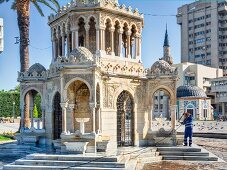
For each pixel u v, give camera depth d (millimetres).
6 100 79375
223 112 105125
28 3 36219
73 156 19531
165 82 27203
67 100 22375
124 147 25594
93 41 27672
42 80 28328
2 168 19156
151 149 24172
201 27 127312
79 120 21734
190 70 108188
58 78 25906
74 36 27000
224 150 29328
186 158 23453
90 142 21422
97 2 26734
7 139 35125
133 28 29234
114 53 28203
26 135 28172
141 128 27000
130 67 26688
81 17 26953
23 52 36031
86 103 25391
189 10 131625
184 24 132375
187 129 25688
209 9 125125
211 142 36469
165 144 26547
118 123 26844
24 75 28719
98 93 23891
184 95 86562
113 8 27250
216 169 20047
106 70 24922
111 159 18953
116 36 29016
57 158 19578
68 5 27922
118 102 26906
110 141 24156
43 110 28641
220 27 123625
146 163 22031
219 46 123188
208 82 109812
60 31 29219
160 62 27891
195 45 128750
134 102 26688
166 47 81438
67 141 21562
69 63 22125
